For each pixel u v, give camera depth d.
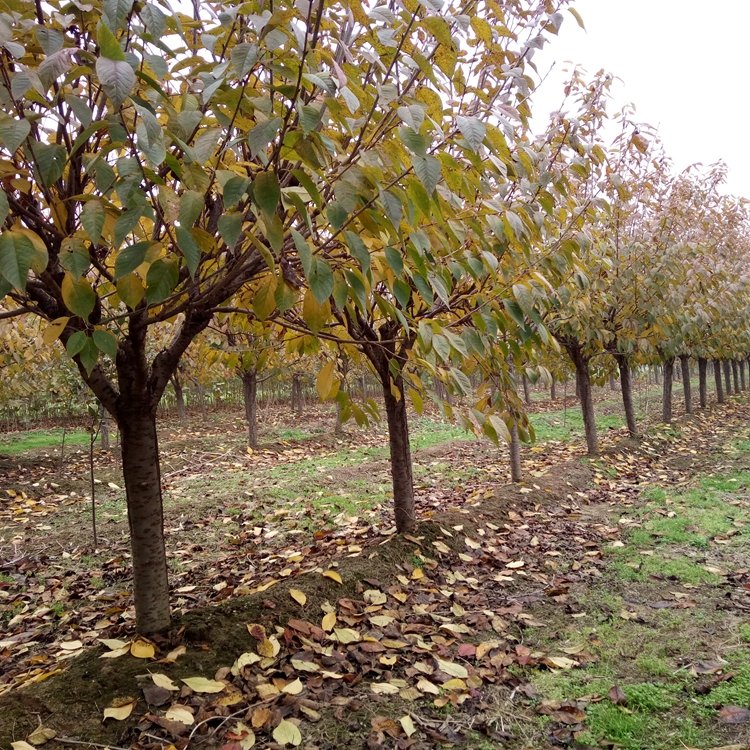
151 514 2.67
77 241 1.50
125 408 2.57
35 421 16.03
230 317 3.78
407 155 1.80
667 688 2.54
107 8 1.22
